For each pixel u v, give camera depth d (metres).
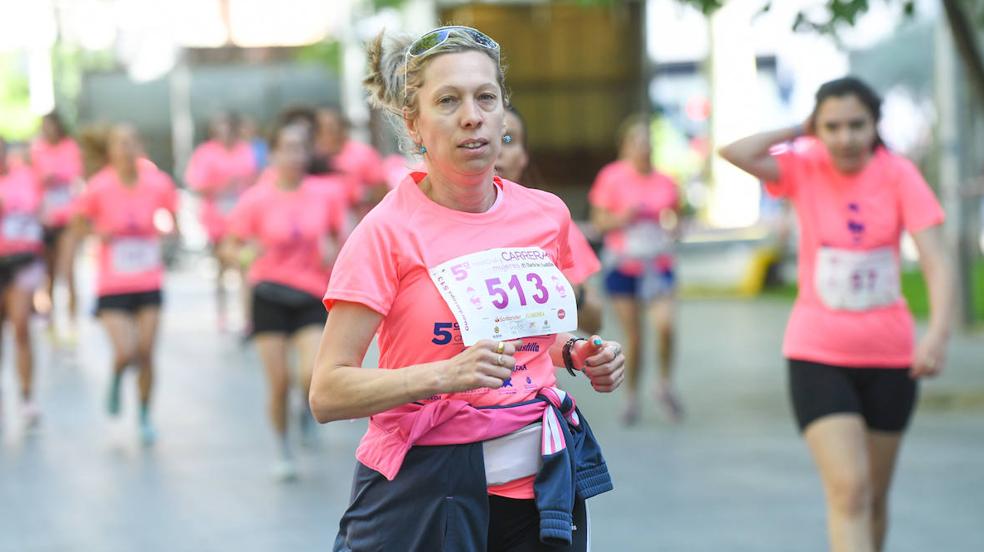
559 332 7.51
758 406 23.78
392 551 7.47
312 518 16.20
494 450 7.46
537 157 48.03
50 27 64.31
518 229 7.54
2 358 29.50
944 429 21.08
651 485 17.64
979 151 41.38
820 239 11.71
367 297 7.17
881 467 11.97
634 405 22.44
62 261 32.66
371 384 7.02
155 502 17.17
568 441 7.57
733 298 44.56
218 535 15.41
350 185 27.50
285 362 18.58
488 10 45.25
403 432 7.39
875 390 11.65
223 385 27.23
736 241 58.06
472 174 7.23
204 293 48.44
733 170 75.88
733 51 66.81
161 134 55.53
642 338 22.53
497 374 6.86
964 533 14.91
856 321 11.51
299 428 22.28
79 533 15.63
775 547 14.48
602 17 46.06
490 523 7.60
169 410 24.38
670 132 85.62
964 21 22.31
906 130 66.38
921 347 11.47
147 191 21.64
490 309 7.29
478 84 7.14
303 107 24.47
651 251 22.42
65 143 33.31
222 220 37.12
